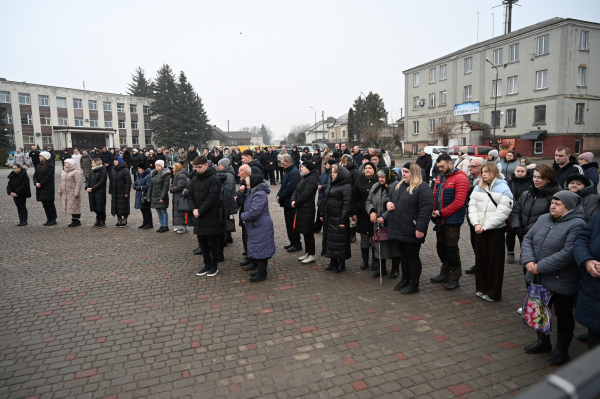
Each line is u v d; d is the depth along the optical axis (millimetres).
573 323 3416
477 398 2982
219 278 5793
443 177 5414
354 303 4824
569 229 3389
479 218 4812
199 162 5652
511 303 4793
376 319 4367
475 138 35969
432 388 3105
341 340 3896
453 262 5207
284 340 3908
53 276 5891
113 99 58562
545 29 30984
